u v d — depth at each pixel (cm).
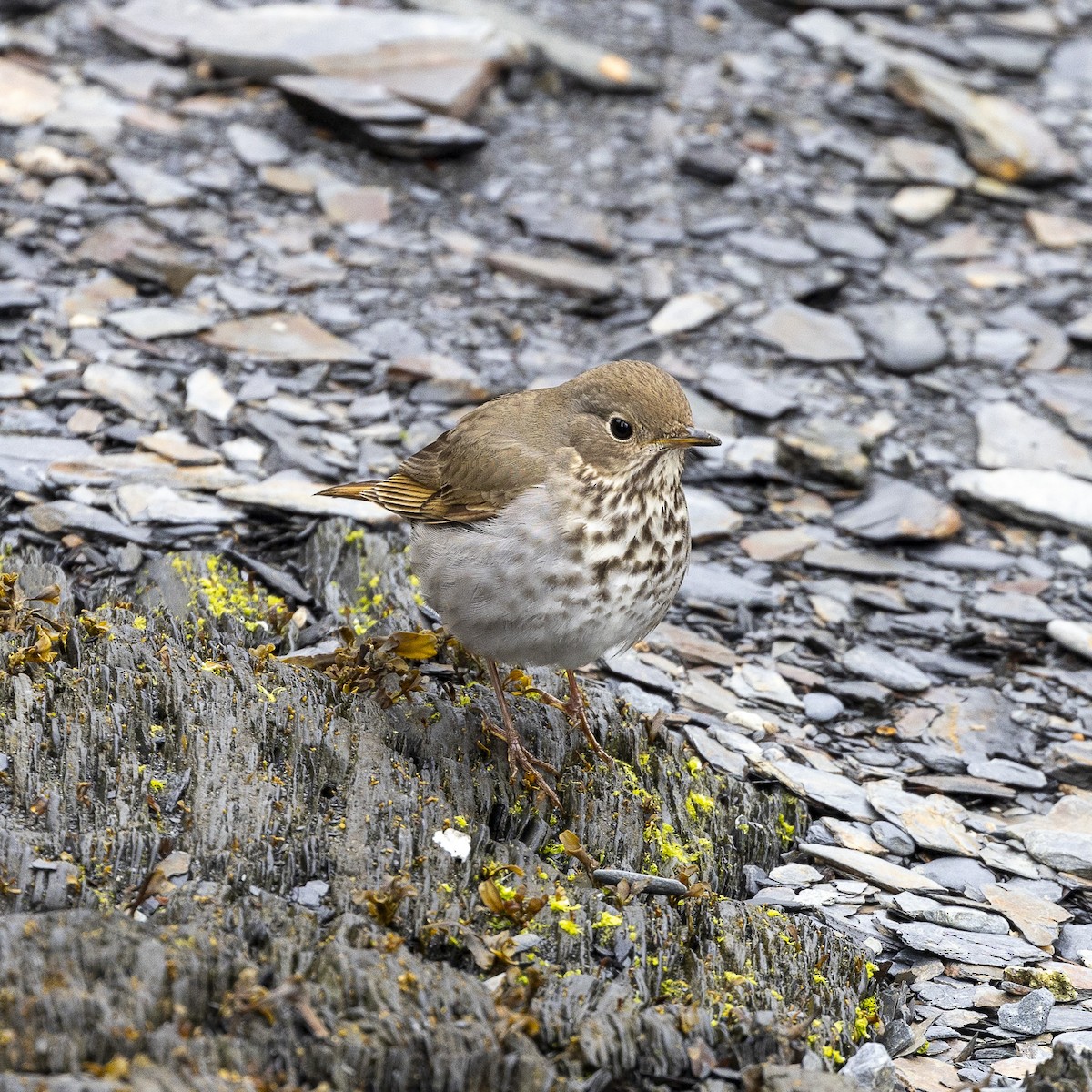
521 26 1877
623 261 1597
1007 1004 829
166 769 809
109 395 1286
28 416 1249
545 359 1442
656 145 1762
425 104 1717
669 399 860
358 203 1617
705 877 897
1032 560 1289
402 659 939
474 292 1524
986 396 1470
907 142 1812
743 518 1305
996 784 1038
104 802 777
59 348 1342
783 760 1028
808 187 1733
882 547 1291
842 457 1345
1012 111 1836
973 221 1719
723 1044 726
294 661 953
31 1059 593
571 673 952
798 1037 735
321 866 780
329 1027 645
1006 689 1139
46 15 1844
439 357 1417
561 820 886
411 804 825
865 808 995
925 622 1204
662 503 876
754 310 1548
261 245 1534
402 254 1559
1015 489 1341
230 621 993
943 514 1310
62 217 1517
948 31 2039
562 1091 658
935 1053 787
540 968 740
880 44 1973
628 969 763
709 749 1023
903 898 910
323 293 1484
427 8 1889
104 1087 573
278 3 1889
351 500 1196
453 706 938
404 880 757
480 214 1634
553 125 1781
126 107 1698
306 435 1288
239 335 1405
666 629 1167
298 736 848
